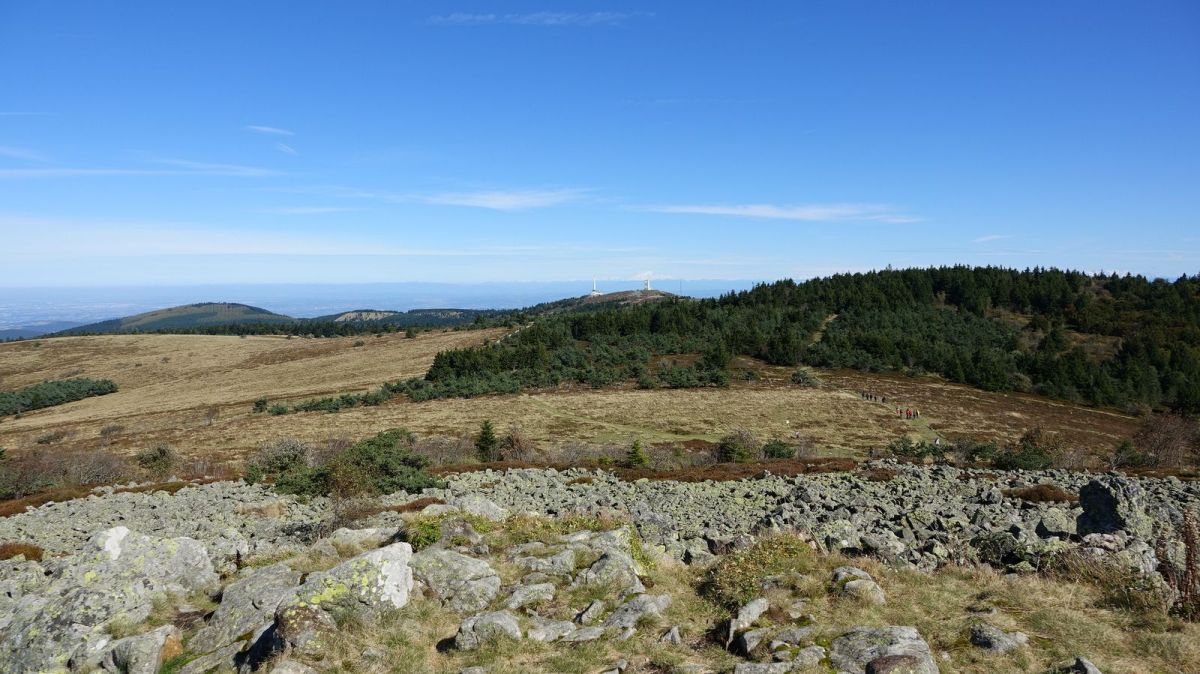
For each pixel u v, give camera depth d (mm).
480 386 92000
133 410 95000
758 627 10219
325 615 10391
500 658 9750
